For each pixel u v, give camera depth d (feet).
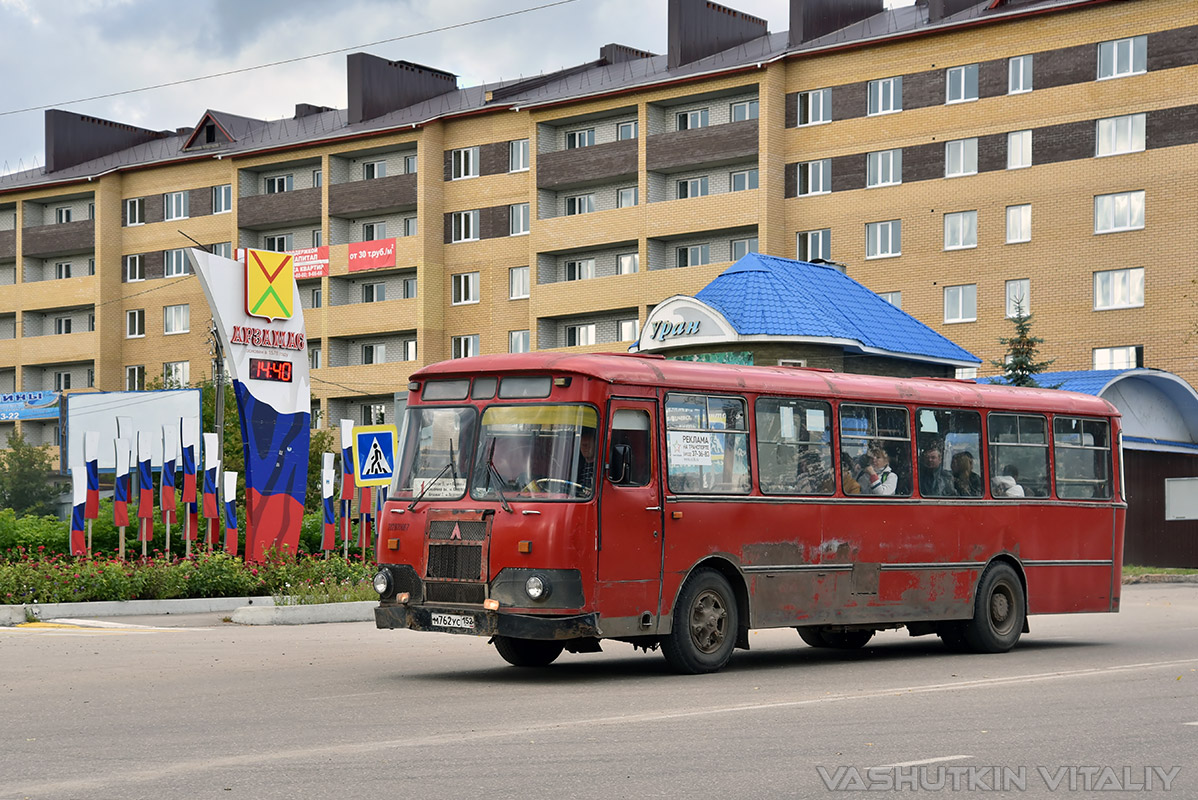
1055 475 66.74
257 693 44.16
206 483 95.91
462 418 50.47
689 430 51.70
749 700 43.06
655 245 228.84
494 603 47.67
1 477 262.06
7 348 293.84
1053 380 156.97
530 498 48.01
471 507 48.98
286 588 87.35
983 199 201.16
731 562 52.49
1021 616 64.18
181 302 276.62
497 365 50.26
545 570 47.29
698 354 132.05
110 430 160.97
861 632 64.95
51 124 296.71
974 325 201.57
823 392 57.11
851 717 39.09
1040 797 28.66
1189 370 184.14
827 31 224.33
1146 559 156.76
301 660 55.47
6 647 60.03
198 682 47.19
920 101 206.80
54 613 77.82
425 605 49.42
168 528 94.22
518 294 244.83
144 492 94.68
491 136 247.50
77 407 162.40
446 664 54.49
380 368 253.44
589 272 238.68
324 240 258.98
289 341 99.66
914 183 207.00
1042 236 196.24
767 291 131.64
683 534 50.80
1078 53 193.88
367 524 101.65
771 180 215.10
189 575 87.15
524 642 54.39
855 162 212.02
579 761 31.50
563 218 235.61
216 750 32.81
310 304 266.98
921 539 60.03
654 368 51.03
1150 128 188.24
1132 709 41.22
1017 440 65.26
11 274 297.94
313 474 228.22
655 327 133.90
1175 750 33.94
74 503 89.45
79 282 284.82
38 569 82.84
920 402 60.95
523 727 36.68
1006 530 63.82
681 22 231.30
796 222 216.33
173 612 83.51
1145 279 188.14
